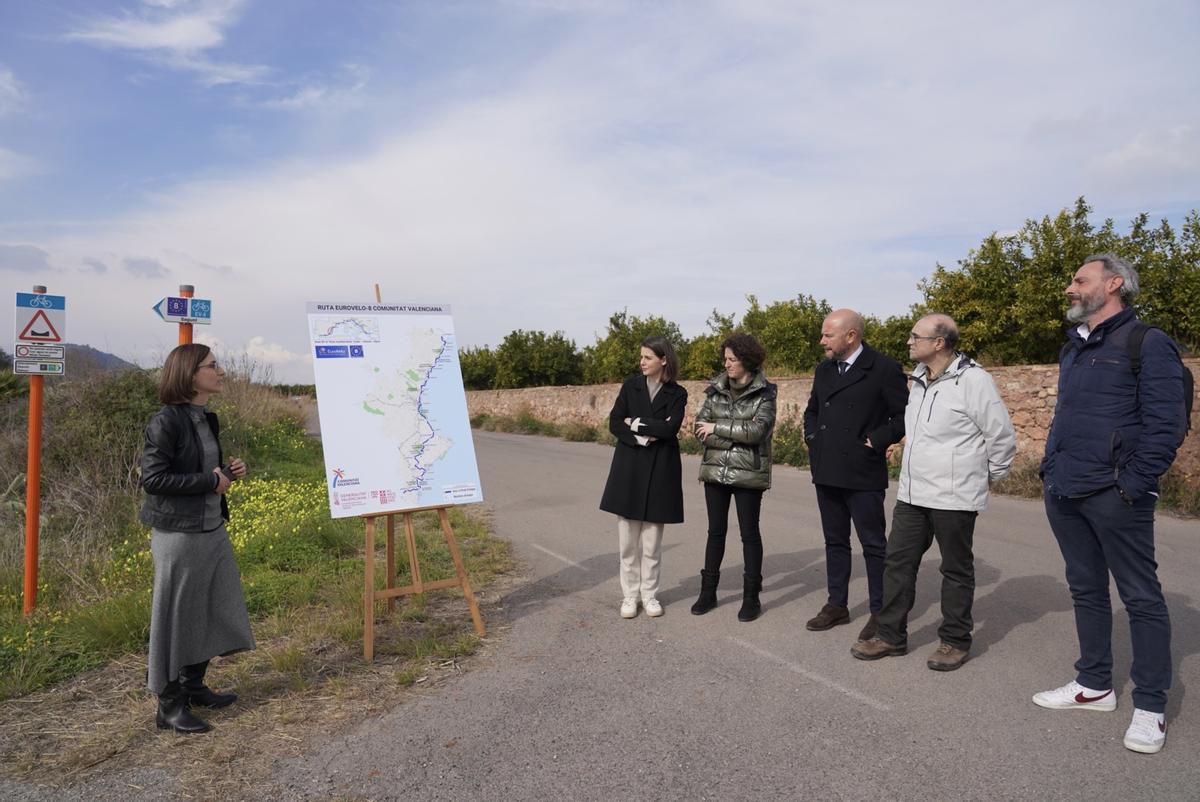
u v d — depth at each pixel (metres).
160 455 3.57
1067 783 3.03
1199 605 5.20
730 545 7.45
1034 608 5.21
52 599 5.75
